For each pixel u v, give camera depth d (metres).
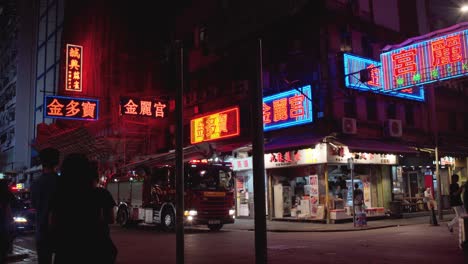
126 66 37.84
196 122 31.02
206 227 23.25
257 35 5.11
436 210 28.81
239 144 27.22
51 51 57.59
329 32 24.28
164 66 34.59
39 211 6.14
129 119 33.66
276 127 25.47
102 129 38.03
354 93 24.08
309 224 22.36
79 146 36.03
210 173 20.75
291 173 25.56
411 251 12.54
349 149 21.94
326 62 23.83
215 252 13.24
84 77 44.16
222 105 29.44
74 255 4.48
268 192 25.41
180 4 34.25
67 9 50.97
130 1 39.62
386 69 22.75
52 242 4.58
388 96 26.45
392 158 25.66
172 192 20.88
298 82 24.47
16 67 66.75
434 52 20.89
